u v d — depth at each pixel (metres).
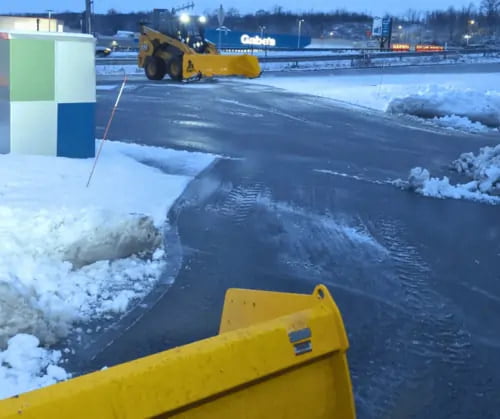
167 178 10.41
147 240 6.96
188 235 7.82
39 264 6.01
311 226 8.48
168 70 30.50
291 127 17.62
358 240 8.01
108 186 9.28
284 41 65.81
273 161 12.71
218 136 15.42
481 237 8.38
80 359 4.86
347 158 13.50
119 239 6.70
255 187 10.39
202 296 6.10
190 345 2.67
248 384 2.74
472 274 7.03
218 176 11.02
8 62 9.82
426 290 6.51
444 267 7.20
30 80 10.02
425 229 8.60
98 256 6.52
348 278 6.73
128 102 21.70
